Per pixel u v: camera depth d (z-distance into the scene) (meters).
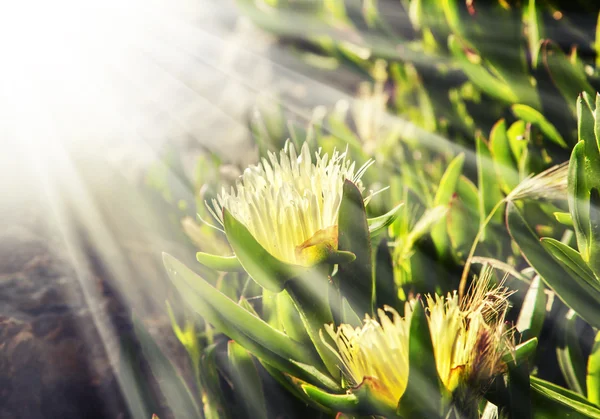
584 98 0.32
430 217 0.41
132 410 0.39
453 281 0.39
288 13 0.74
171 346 0.44
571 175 0.31
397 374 0.26
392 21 0.65
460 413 0.27
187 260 0.53
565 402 0.31
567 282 0.34
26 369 0.40
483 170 0.44
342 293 0.30
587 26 0.49
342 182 0.30
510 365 0.29
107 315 0.45
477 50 0.48
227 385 0.40
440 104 0.62
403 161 0.56
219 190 0.56
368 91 0.76
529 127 0.45
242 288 0.43
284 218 0.29
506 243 0.43
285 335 0.30
